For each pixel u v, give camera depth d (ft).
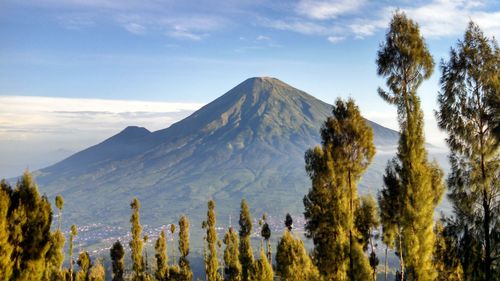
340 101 116.67
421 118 91.50
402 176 91.56
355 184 117.08
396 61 94.02
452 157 94.68
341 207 113.60
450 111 93.76
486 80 90.22
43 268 95.50
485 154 90.22
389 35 95.35
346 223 113.09
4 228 86.63
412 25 94.53
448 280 98.32
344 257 113.19
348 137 115.14
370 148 114.21
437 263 102.12
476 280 89.40
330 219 113.91
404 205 90.33
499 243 88.02
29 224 94.07
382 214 125.29
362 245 136.77
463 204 92.48
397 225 119.14
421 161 90.48
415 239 88.02
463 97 92.48
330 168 113.50
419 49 92.22
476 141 91.45
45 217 96.84
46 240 96.27
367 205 142.00
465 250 92.02
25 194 96.27
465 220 92.89
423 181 88.33
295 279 164.04
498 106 88.07
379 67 96.32
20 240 91.04
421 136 90.53
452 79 93.66
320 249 117.29
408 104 91.91
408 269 89.40
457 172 93.25
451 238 95.81
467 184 91.76
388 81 94.84
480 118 91.15
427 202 88.02
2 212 87.20
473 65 91.15
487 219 89.56
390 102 94.79
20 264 91.66
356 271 111.45
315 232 118.83
